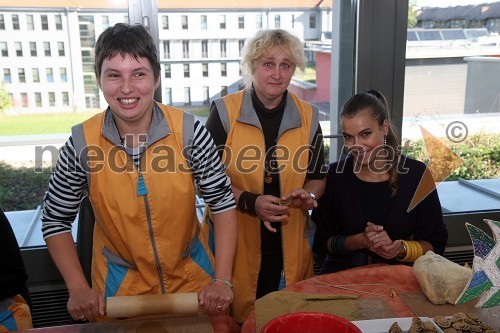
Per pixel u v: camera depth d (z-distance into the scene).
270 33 1.59
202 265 1.39
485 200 2.69
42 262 2.21
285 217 1.57
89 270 1.44
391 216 1.66
